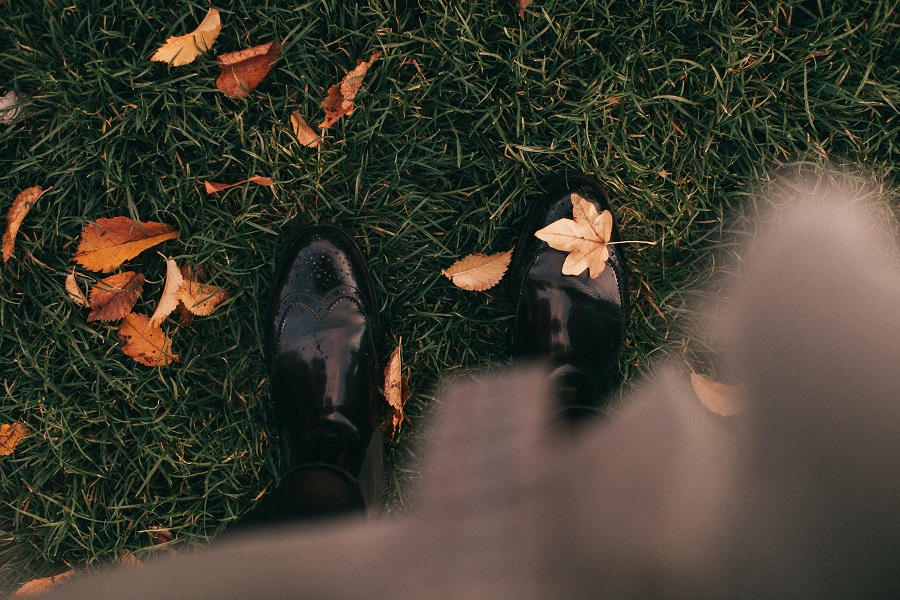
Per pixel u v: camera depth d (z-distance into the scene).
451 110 1.43
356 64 1.42
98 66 1.37
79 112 1.38
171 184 1.43
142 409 1.47
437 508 0.80
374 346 1.46
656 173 1.48
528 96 1.44
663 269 1.52
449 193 1.47
